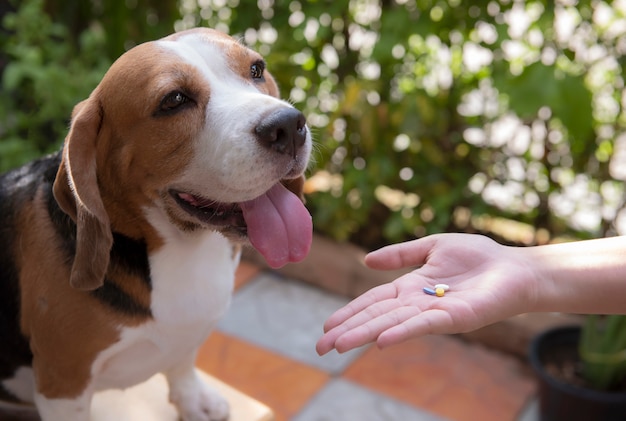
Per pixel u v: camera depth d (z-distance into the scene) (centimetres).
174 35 76
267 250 73
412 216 142
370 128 135
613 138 129
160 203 74
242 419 89
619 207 130
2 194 77
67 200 70
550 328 123
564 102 116
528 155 139
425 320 64
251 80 77
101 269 69
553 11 120
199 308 76
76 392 74
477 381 124
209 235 76
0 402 85
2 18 161
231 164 70
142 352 76
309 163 78
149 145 72
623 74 124
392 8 140
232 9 153
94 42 154
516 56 135
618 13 124
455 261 73
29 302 73
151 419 88
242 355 129
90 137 71
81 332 71
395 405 119
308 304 144
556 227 144
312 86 148
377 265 75
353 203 147
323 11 137
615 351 108
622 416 108
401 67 143
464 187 141
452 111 144
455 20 135
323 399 120
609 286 71
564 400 109
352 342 64
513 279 69
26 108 161
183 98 72
